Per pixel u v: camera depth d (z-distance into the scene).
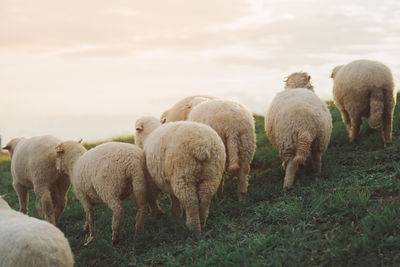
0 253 3.69
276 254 4.16
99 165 5.59
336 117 10.46
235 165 6.18
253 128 6.67
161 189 5.81
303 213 5.07
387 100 7.56
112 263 5.18
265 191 6.63
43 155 6.70
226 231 5.31
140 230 5.69
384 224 4.17
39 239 3.72
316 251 4.16
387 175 5.84
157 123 7.60
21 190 7.45
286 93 7.16
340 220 4.70
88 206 6.06
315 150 6.82
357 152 7.62
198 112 6.74
